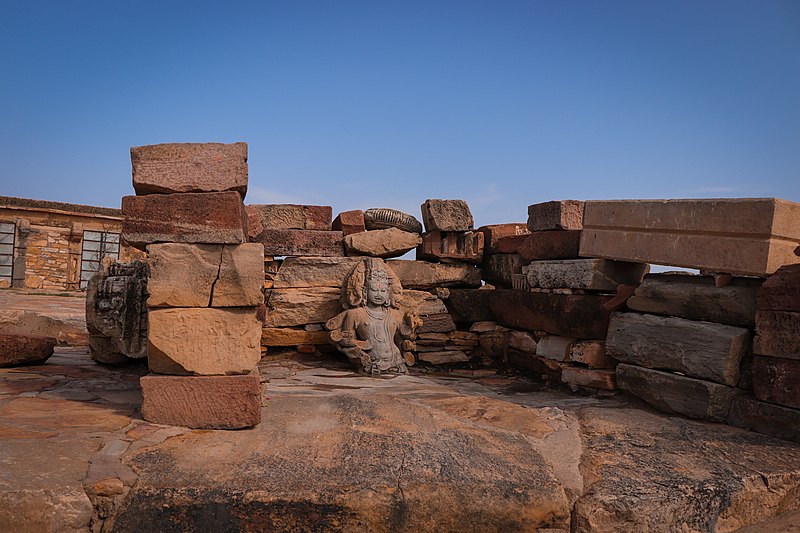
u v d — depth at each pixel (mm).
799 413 4242
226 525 2963
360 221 7969
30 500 2822
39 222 20531
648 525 3201
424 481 3172
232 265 4047
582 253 6227
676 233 5301
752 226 4703
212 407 3908
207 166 4168
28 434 3508
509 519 3125
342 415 4293
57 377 5617
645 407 5383
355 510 3027
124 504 2945
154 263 4016
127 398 4730
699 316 5156
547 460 3680
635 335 5516
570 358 6367
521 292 7270
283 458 3410
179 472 3158
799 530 3547
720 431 4516
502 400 5590
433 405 4930
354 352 6742
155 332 3959
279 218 7867
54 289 20188
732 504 3490
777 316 4453
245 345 4035
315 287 7617
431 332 7828
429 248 8109
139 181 4102
